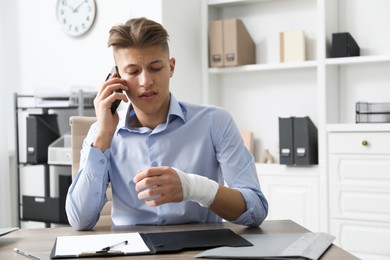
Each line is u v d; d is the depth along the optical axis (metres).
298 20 3.61
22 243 1.40
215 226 1.57
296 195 3.38
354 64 3.45
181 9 3.64
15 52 4.21
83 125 2.11
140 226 1.61
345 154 3.21
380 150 3.09
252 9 3.77
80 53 3.95
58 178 4.05
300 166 3.37
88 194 1.60
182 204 1.66
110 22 3.81
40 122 3.85
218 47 3.68
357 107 3.22
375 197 3.12
